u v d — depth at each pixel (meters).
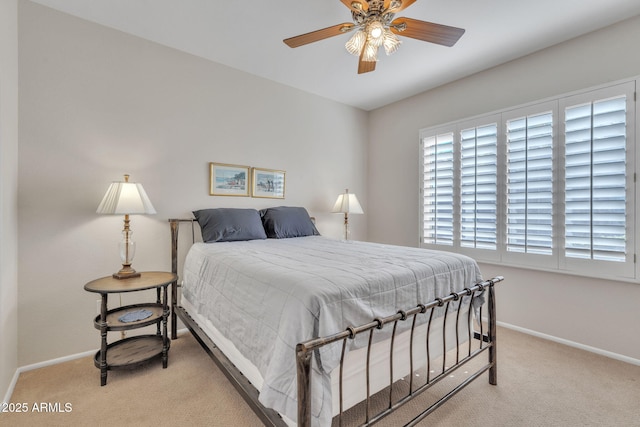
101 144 2.23
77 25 2.14
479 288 1.72
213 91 2.78
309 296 1.11
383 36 1.72
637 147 2.05
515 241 2.65
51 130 2.04
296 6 2.03
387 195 3.90
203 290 1.94
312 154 3.55
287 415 1.03
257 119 3.08
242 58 2.73
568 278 2.39
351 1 1.55
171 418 1.53
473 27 2.22
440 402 1.46
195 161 2.69
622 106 2.11
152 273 2.21
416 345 1.55
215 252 2.01
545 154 2.47
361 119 4.08
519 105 2.62
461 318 1.82
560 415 1.55
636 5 1.97
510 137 2.68
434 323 1.64
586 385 1.82
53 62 2.05
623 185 2.10
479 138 2.90
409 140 3.62
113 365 1.83
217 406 1.62
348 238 3.91
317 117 3.59
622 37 2.13
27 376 1.91
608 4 1.96
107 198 2.01
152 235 2.47
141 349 2.06
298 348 0.96
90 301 2.20
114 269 2.29
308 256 1.82
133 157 2.37
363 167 4.11
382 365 1.39
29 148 1.97
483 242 2.87
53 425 1.48
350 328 1.10
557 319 2.45
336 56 2.69
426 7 2.00
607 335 2.20
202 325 1.94
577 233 2.30
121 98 2.32
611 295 2.19
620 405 1.63
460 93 3.11
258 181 3.09
